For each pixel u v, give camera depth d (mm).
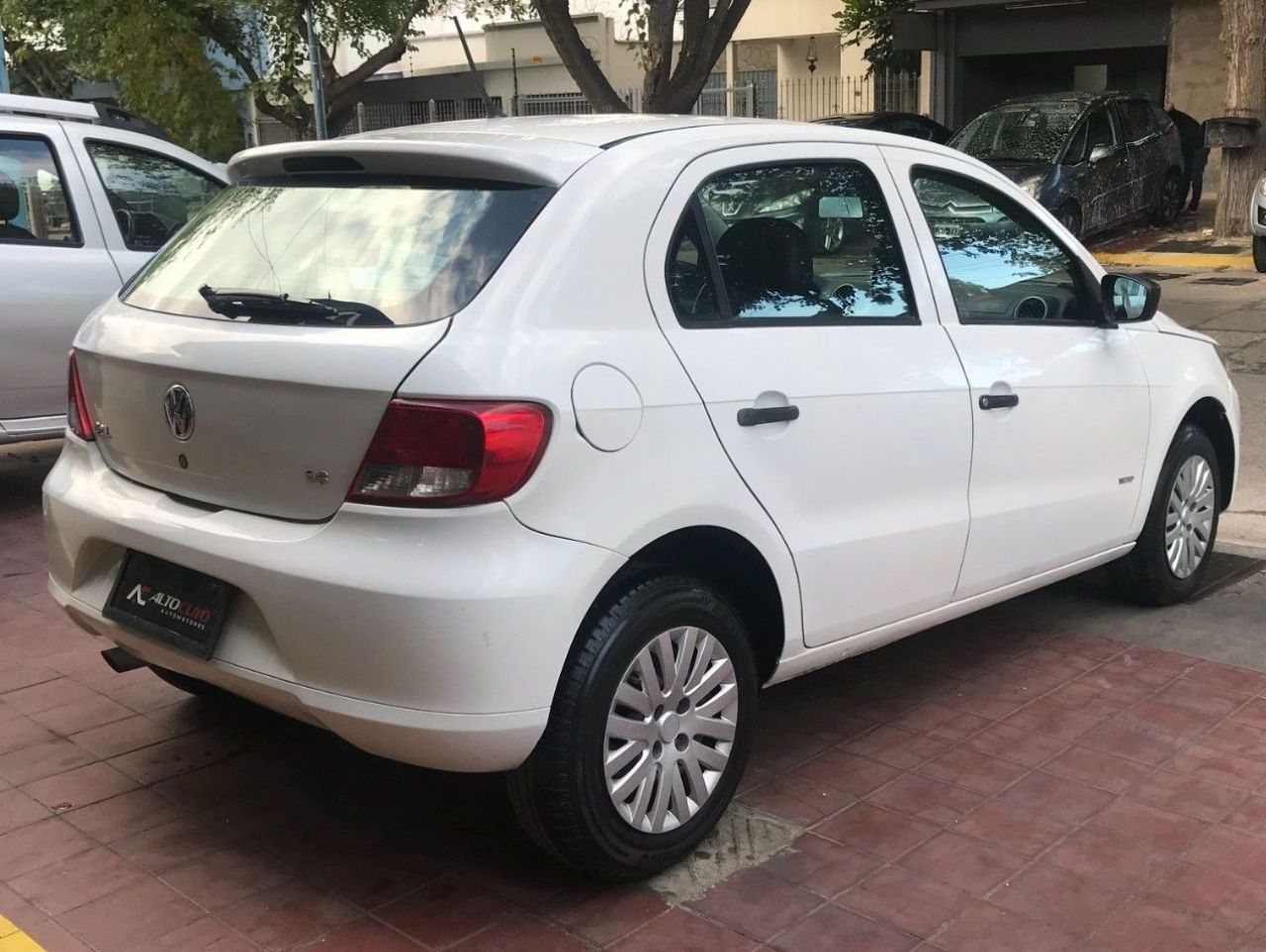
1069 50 21859
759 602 3531
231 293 3264
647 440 3072
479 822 3602
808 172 3732
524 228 3072
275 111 18016
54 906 3176
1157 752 3998
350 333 2959
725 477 3252
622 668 3076
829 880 3295
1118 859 3385
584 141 3336
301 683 2977
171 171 7188
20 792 3756
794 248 3637
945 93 23172
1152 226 17438
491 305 2938
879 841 3482
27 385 6492
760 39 26500
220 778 3850
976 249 4281
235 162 3705
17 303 6379
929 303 3994
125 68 15953
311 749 4051
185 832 3533
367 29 18047
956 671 4680
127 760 3959
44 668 4680
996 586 4289
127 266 6812
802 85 26766
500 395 2818
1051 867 3346
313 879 3303
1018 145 15617
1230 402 5379
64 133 6766
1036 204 4602
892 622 3896
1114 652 4828
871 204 3916
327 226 3340
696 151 3439
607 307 3104
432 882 3291
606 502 2979
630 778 3148
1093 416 4547
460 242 3090
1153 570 5137
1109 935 3055
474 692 2812
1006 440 4168
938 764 3936
